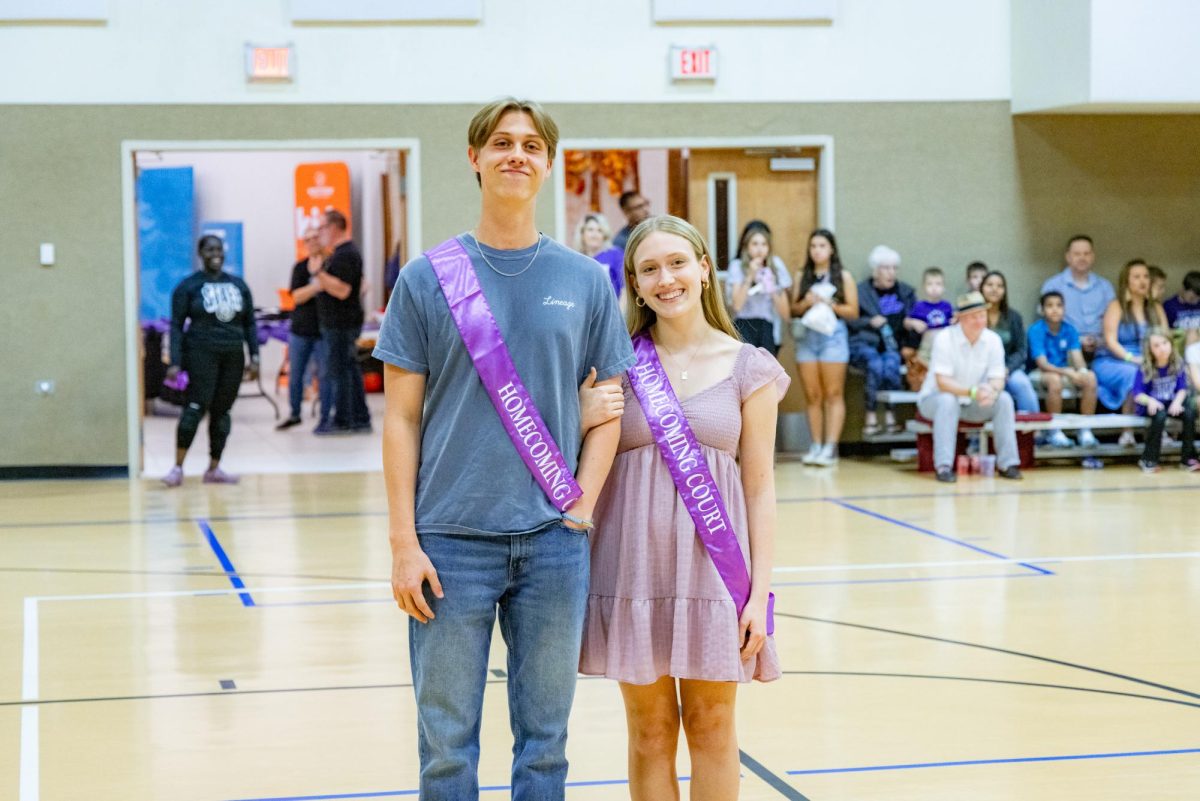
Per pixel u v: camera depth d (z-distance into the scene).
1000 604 5.91
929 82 11.41
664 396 2.92
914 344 11.10
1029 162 11.55
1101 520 8.12
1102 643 5.20
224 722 4.28
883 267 11.05
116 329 10.76
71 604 6.08
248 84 10.77
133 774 3.79
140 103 10.69
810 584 6.35
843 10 11.29
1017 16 11.41
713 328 3.07
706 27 11.15
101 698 4.57
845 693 4.54
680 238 2.97
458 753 2.71
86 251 10.71
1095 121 11.59
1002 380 10.02
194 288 10.09
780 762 3.84
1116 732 4.09
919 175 11.44
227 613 5.88
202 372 10.12
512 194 2.73
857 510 8.59
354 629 5.57
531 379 2.72
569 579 2.73
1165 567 6.70
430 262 2.76
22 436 10.71
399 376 2.76
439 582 2.69
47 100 10.62
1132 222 11.70
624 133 11.12
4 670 4.95
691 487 2.88
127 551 7.44
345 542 7.67
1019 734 4.08
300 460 11.61
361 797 3.58
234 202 17.05
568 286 2.77
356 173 17.31
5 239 10.64
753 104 11.24
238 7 10.73
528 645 2.74
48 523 8.46
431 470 2.73
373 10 10.81
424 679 2.72
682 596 2.85
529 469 2.71
